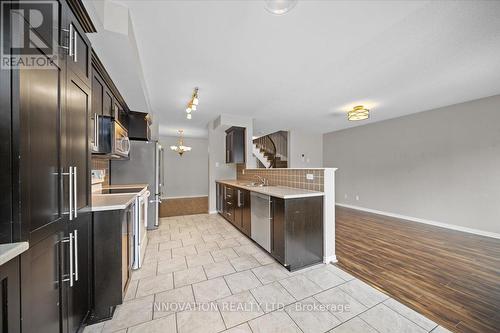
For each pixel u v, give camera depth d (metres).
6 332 0.70
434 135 4.09
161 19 1.59
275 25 1.68
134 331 1.37
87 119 1.38
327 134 6.87
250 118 4.72
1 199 0.75
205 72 2.51
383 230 3.66
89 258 1.44
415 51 2.07
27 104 0.80
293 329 1.38
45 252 0.93
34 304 0.85
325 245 2.38
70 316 1.15
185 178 7.80
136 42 1.89
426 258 2.49
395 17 1.59
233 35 1.80
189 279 2.01
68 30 1.11
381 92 3.20
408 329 1.38
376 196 5.22
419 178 4.33
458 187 3.73
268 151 7.76
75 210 1.17
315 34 1.80
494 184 3.33
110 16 1.41
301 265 2.24
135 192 2.45
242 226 3.33
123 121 3.22
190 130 6.31
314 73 2.54
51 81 0.96
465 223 3.63
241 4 1.45
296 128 6.16
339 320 1.46
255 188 2.95
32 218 0.83
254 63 2.30
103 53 1.70
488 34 1.79
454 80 2.76
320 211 2.39
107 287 1.50
